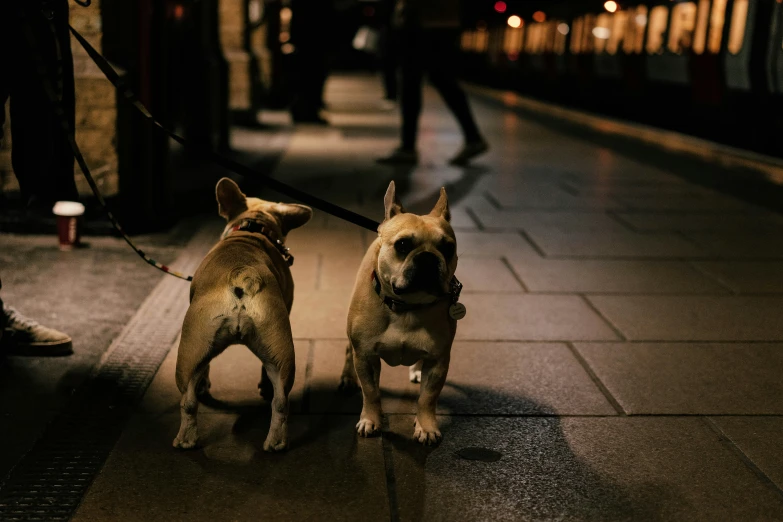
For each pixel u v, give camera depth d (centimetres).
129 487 285
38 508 270
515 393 376
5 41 324
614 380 393
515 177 995
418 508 278
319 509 275
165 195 683
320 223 704
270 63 1853
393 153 1078
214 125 1120
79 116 609
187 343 291
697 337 455
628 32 1678
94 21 588
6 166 629
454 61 1031
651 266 603
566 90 2162
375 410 328
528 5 2605
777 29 1035
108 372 384
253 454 310
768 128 1060
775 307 512
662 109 1480
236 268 291
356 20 3022
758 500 289
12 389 362
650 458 318
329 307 488
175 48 1043
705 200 871
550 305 506
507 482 297
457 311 298
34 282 515
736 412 361
